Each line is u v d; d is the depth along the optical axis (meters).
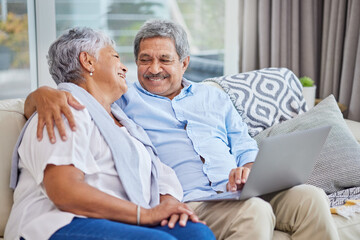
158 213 1.47
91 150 1.53
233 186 1.73
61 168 1.40
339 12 3.09
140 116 1.99
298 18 3.24
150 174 1.73
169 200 1.54
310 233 1.62
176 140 1.96
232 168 1.95
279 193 1.73
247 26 3.27
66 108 1.49
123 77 1.78
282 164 1.57
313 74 3.31
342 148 2.14
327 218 1.61
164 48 1.99
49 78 3.26
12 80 3.20
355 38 3.02
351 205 1.88
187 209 1.48
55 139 1.43
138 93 2.07
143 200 1.61
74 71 1.68
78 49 1.66
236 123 2.14
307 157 1.66
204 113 2.09
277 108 2.43
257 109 2.39
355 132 2.46
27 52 3.19
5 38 3.13
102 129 1.57
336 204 1.92
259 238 1.51
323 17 3.27
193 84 2.16
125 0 3.30
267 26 3.24
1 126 1.66
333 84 3.21
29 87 3.24
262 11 3.21
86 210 1.40
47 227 1.38
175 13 3.42
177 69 2.04
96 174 1.53
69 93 1.56
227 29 3.52
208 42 3.52
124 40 3.36
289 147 1.54
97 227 1.35
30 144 1.48
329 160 2.09
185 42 2.05
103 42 1.72
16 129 1.68
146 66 2.00
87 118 1.53
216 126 2.07
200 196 1.80
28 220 1.45
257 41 3.33
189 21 3.45
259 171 1.51
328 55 3.19
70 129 1.46
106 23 3.31
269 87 2.48
